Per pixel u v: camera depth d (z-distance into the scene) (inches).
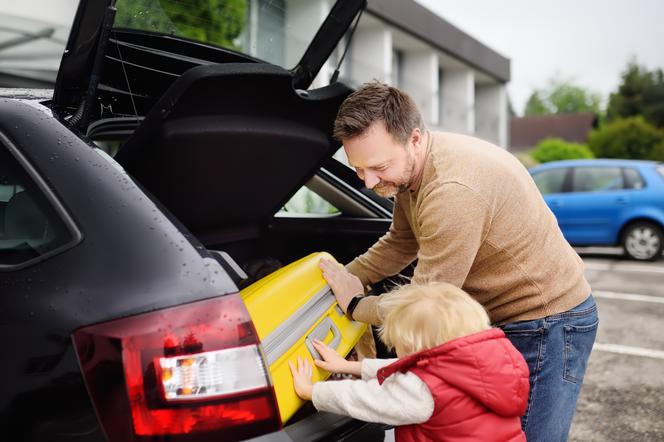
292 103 72.9
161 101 62.1
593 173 332.8
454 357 56.5
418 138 63.7
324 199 108.2
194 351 46.7
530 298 66.4
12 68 270.2
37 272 50.8
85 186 53.4
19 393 49.2
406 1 613.0
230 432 47.4
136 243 49.9
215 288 48.8
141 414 45.7
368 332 80.8
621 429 118.1
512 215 63.4
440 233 60.8
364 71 557.9
